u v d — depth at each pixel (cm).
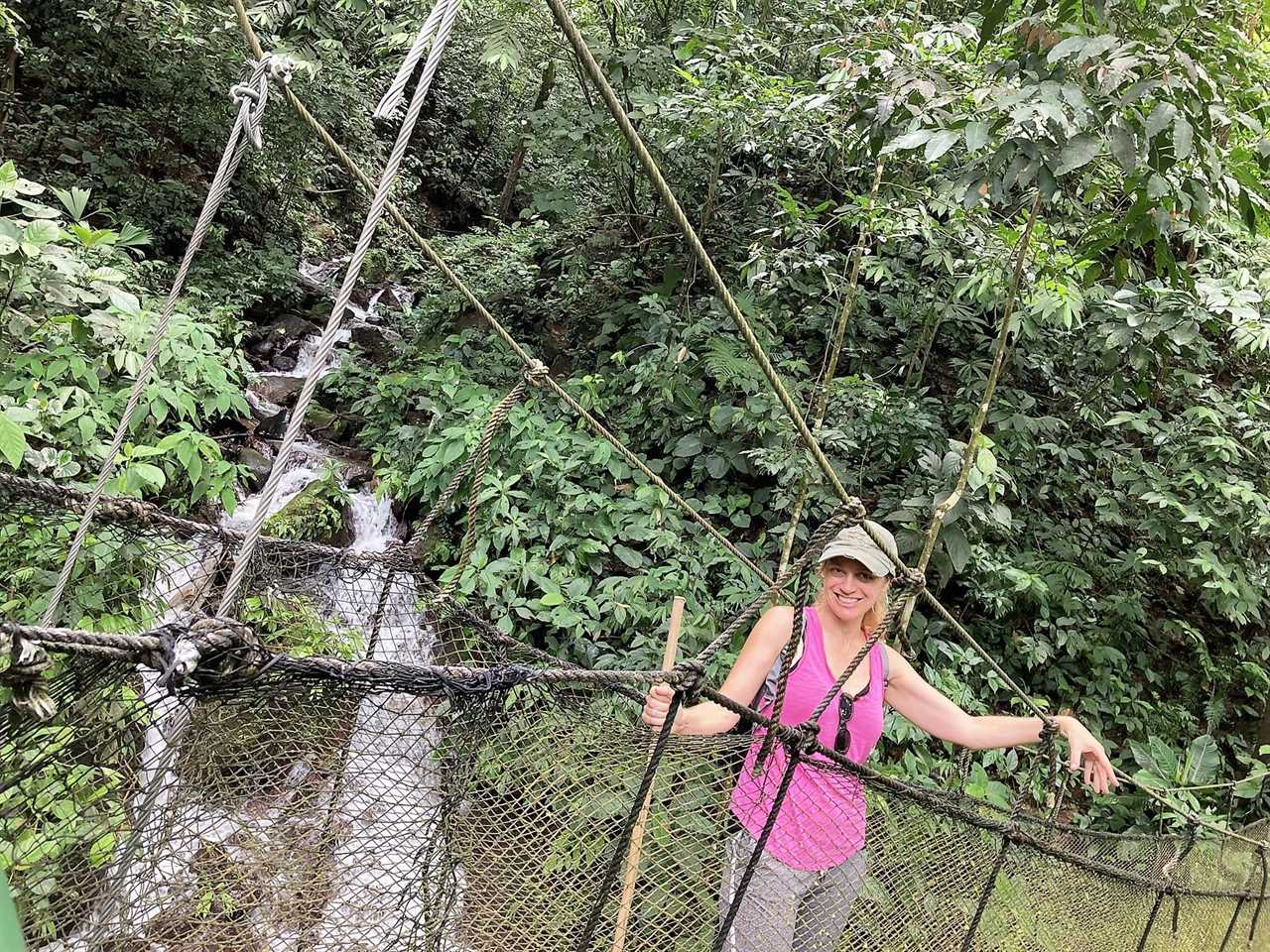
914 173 367
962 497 293
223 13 509
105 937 88
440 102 842
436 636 216
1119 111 186
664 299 465
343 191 766
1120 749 340
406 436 434
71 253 229
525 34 520
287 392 502
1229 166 217
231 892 96
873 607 158
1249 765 349
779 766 142
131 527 166
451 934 112
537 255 608
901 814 157
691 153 455
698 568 346
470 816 111
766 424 361
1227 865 256
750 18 462
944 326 433
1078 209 320
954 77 252
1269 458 323
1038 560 354
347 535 399
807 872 141
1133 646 371
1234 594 301
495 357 500
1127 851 222
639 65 461
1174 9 203
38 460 216
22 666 66
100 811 92
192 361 292
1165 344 277
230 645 77
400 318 627
